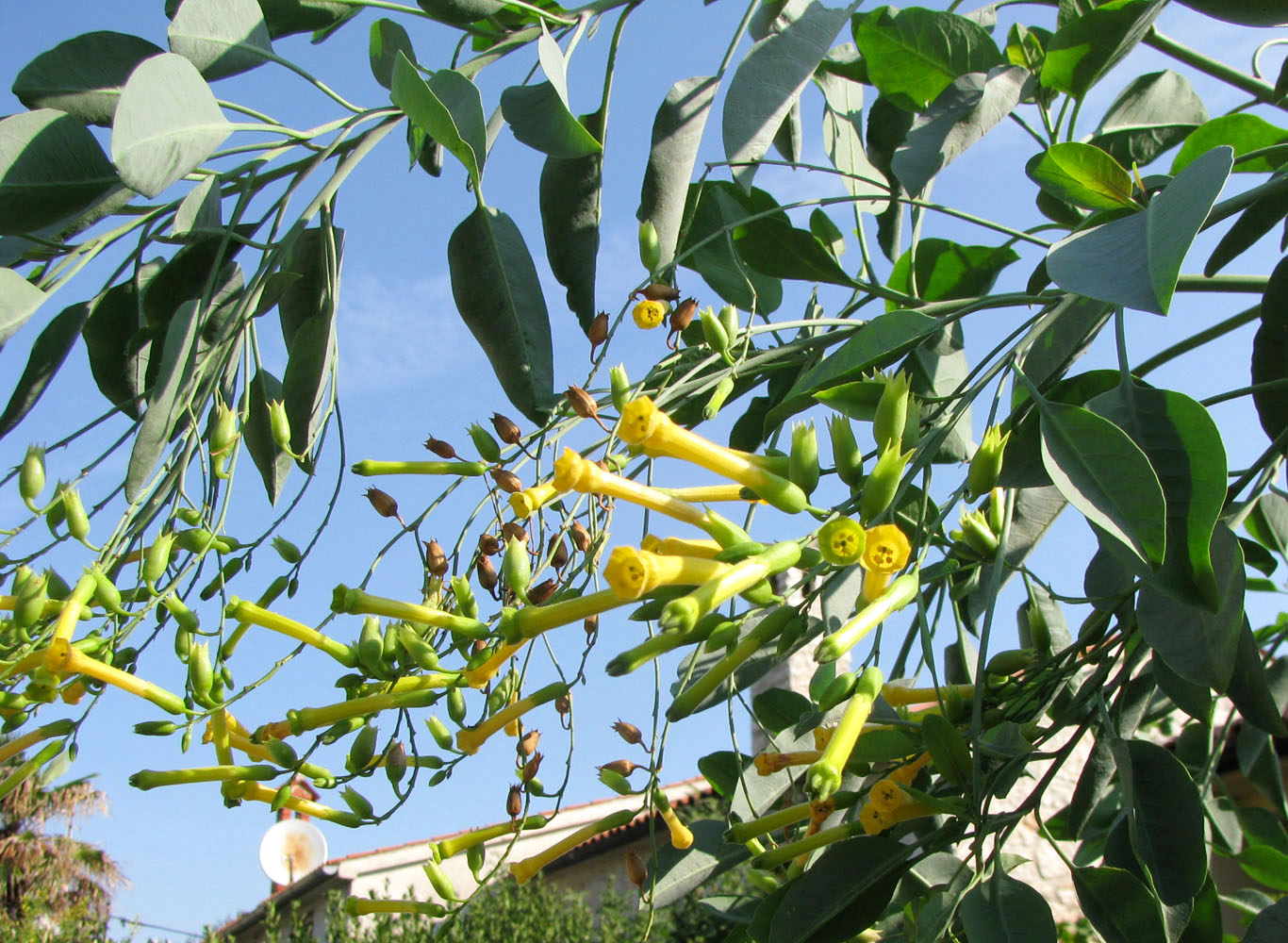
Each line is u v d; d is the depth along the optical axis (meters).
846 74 2.73
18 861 14.94
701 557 1.30
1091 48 2.05
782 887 1.55
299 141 1.87
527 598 1.58
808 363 1.96
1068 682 1.67
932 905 1.37
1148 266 1.21
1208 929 1.55
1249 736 2.77
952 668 2.34
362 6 2.08
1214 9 2.00
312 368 1.86
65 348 1.87
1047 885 6.48
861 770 1.56
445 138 1.68
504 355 1.94
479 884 1.68
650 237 1.93
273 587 1.78
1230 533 1.40
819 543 1.19
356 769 1.65
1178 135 2.49
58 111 1.63
